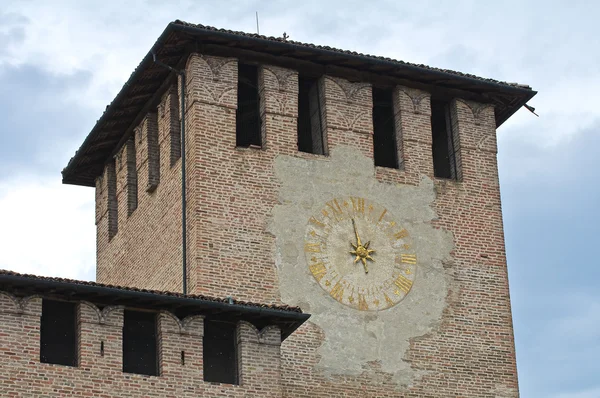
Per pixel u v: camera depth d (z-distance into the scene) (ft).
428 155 221.05
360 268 210.18
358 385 204.64
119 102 223.71
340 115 217.77
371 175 216.33
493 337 214.48
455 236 217.97
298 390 201.05
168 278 211.41
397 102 222.48
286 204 209.87
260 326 183.93
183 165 209.97
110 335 175.42
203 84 211.20
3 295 171.42
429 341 210.59
